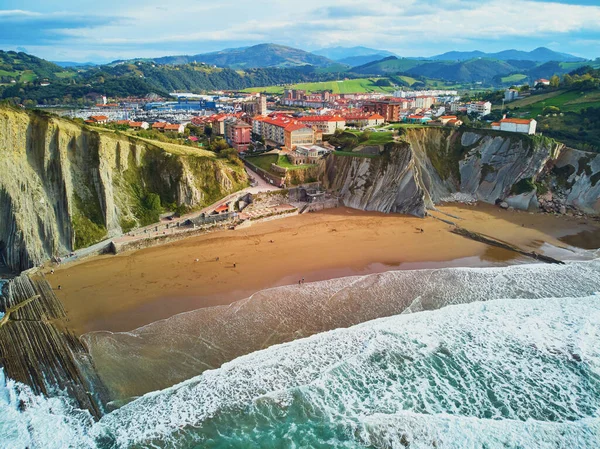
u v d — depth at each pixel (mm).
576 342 46844
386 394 39875
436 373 42438
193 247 70562
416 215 90438
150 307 52094
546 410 38219
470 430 35844
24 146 67125
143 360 42844
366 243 74188
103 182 71938
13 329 47125
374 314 51688
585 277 61875
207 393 39281
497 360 44219
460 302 54906
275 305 52875
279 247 71438
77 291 55375
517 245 74062
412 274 62062
